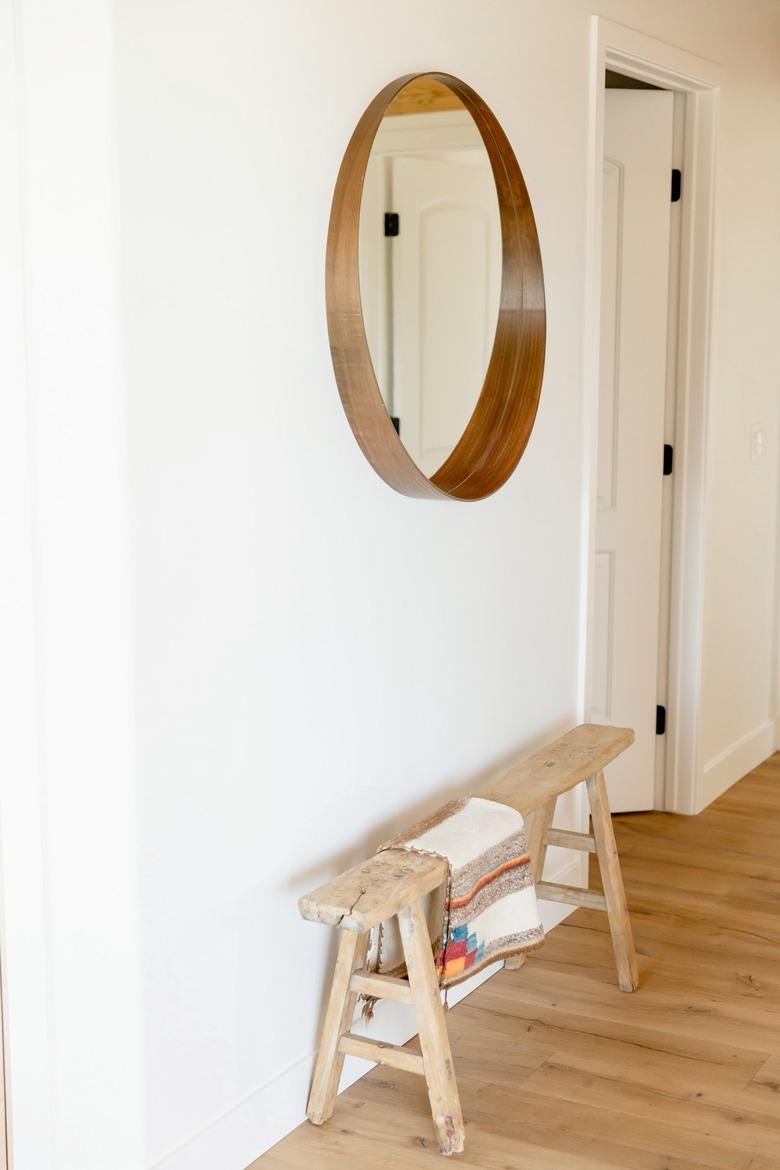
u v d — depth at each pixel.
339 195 2.21
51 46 1.70
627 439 3.86
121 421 1.85
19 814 1.76
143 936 1.97
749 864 3.60
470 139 2.54
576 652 3.30
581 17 3.04
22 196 1.68
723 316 3.94
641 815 4.04
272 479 2.14
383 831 2.53
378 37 2.32
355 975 2.26
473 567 2.78
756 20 4.00
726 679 4.23
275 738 2.20
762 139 4.13
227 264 2.01
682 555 3.94
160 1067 2.02
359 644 2.41
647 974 2.93
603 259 3.78
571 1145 2.24
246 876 2.16
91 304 1.79
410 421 2.42
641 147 3.76
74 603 1.80
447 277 2.50
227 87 1.98
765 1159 2.20
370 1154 2.22
